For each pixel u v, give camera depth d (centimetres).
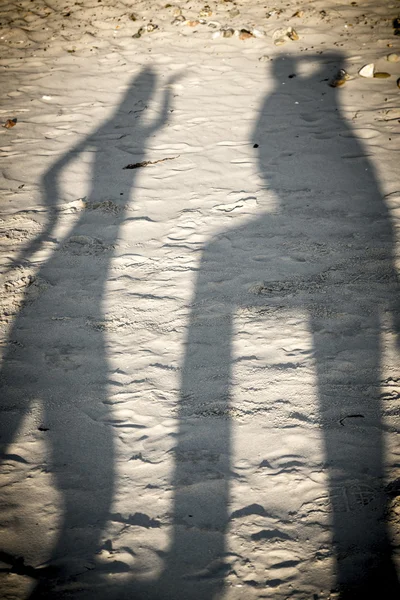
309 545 194
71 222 394
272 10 787
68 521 207
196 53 684
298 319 295
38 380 270
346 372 261
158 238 372
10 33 772
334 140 475
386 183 410
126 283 333
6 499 216
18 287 335
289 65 631
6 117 561
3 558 195
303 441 231
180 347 284
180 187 427
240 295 316
